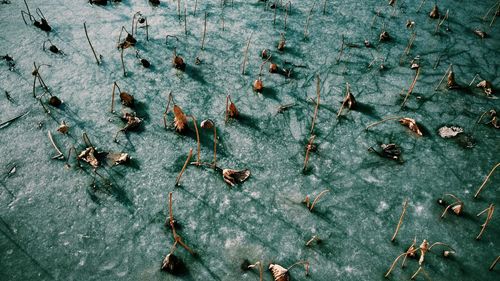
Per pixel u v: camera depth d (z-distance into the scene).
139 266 2.11
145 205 2.38
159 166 2.60
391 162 2.71
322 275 2.10
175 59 3.34
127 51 3.54
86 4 4.18
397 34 3.98
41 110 2.93
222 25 3.97
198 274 2.09
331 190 2.52
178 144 2.75
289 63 3.53
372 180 2.59
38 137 2.74
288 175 2.60
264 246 2.22
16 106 2.96
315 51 3.70
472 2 4.53
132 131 2.83
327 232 2.29
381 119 3.03
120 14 4.05
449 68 3.48
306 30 3.97
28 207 2.34
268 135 2.86
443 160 2.74
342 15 4.25
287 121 2.98
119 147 2.71
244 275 2.09
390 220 2.37
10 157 2.61
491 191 2.54
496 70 3.54
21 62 3.35
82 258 2.13
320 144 2.82
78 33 3.73
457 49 3.79
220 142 2.79
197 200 2.43
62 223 2.27
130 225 2.28
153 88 3.19
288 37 3.86
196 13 4.14
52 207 2.35
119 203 2.38
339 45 3.79
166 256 2.12
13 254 2.13
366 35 3.95
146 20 3.81
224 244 2.22
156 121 2.91
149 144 2.74
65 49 3.52
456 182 2.60
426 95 3.26
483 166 2.70
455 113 3.10
